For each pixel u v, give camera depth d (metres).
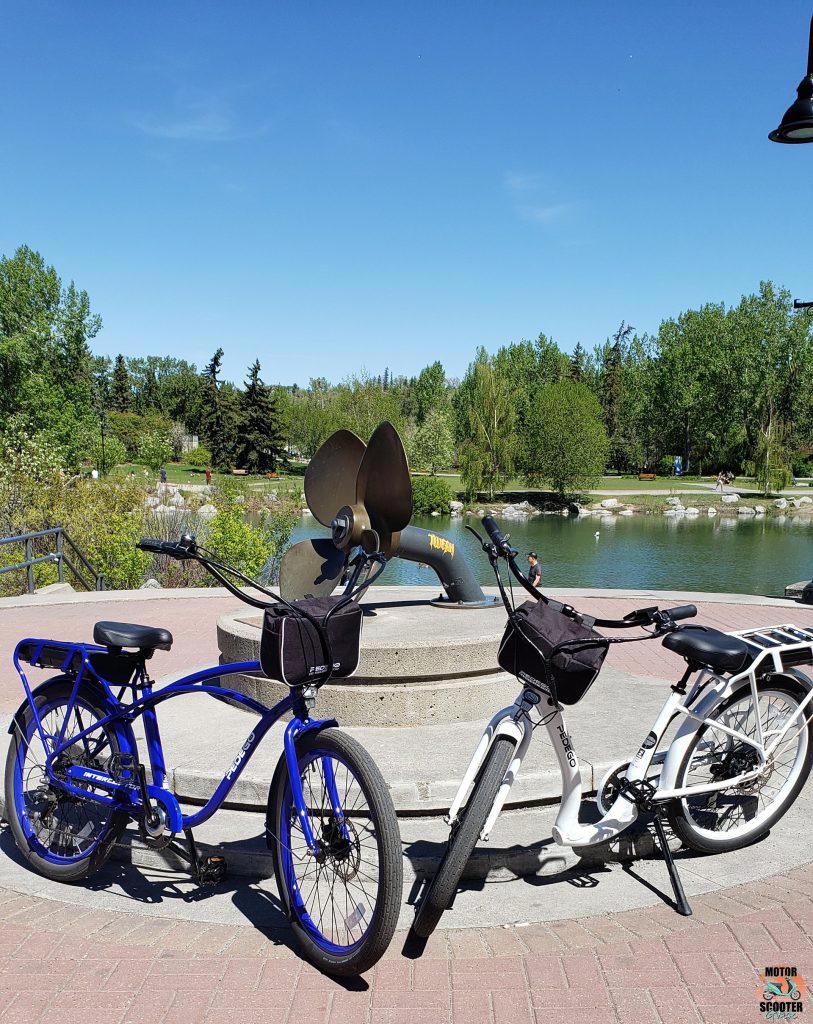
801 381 56.38
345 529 4.96
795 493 51.16
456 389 90.81
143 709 3.26
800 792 4.02
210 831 3.54
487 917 3.03
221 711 4.84
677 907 3.06
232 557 13.45
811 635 3.60
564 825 3.11
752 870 3.38
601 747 4.12
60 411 45.91
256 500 27.61
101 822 3.37
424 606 5.91
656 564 24.72
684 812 3.39
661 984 2.58
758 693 3.53
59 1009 2.47
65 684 3.46
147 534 13.81
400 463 4.71
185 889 3.27
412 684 4.58
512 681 4.74
